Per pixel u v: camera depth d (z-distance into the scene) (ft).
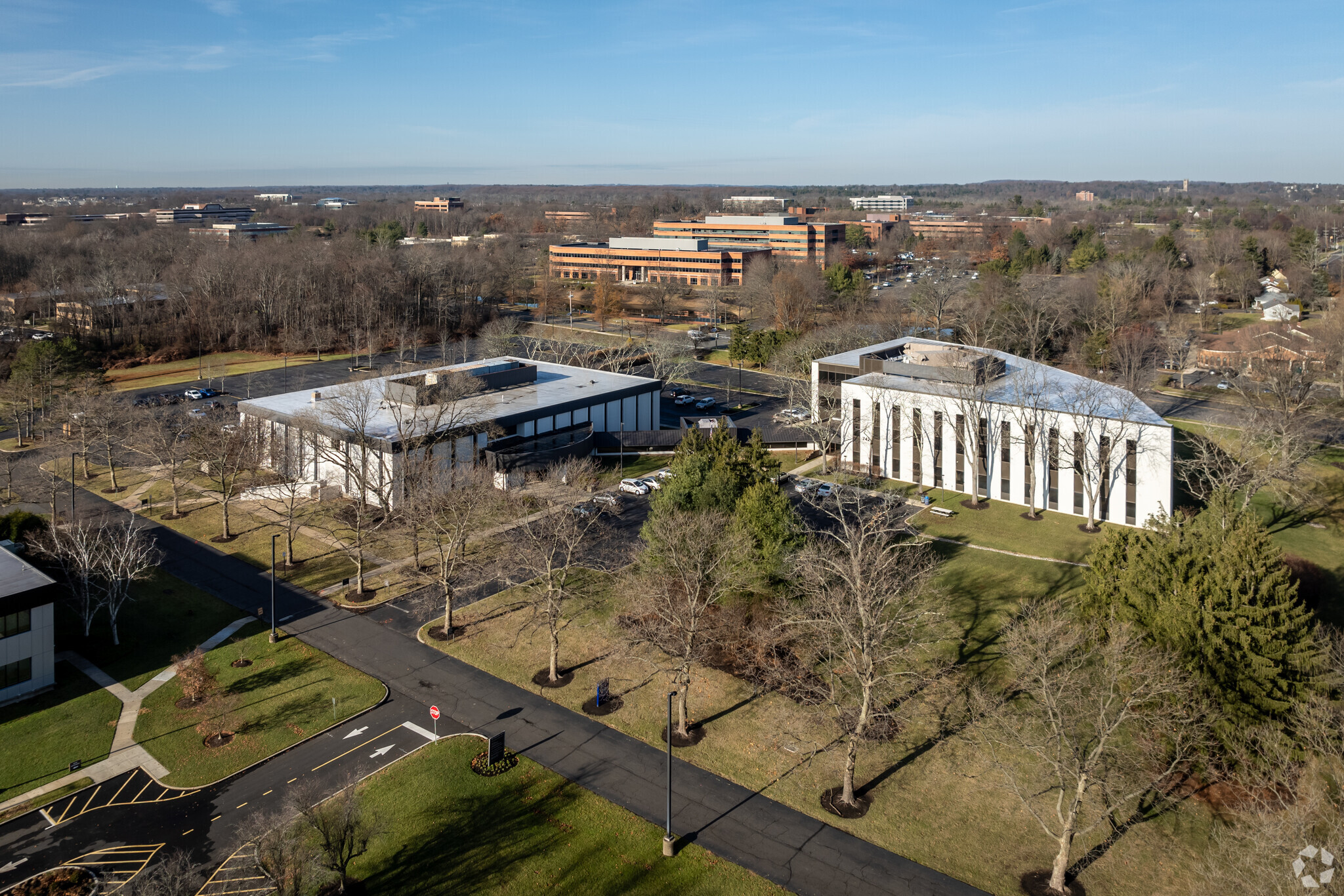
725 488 213.05
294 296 626.64
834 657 188.34
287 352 590.55
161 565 256.32
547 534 226.79
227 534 277.85
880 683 179.42
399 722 179.22
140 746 170.60
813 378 383.24
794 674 189.88
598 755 168.66
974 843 145.18
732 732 176.45
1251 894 115.96
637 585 201.87
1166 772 149.48
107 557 229.04
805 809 153.89
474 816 151.12
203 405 446.19
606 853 142.51
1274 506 300.81
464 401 335.67
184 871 135.95
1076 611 203.10
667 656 203.21
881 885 135.64
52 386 413.18
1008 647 176.04
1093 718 144.87
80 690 191.11
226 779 160.66
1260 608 155.33
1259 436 307.78
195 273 631.56
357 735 174.50
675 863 140.05
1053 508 302.66
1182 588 166.81
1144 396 447.42
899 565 207.72
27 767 163.53
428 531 233.76
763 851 143.13
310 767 164.04
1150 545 178.81
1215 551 172.45
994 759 158.71
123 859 139.85
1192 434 371.15
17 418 389.39
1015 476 309.22
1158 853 141.69
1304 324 577.43
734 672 197.88
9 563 202.39
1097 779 138.41
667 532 192.24
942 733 174.70
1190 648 158.51
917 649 201.57
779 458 368.48
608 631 215.92
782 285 617.21
